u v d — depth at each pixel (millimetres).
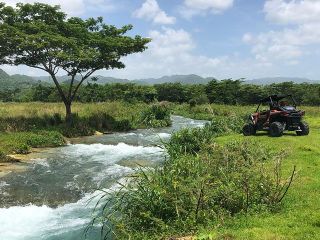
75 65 27047
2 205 11453
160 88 81000
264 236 6879
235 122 24562
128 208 8727
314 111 38188
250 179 9344
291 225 7414
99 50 27328
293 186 9828
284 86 71750
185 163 10445
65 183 13820
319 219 7504
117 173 15156
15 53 25781
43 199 12062
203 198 8391
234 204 8516
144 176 9312
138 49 28547
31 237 9234
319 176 10828
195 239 7098
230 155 11320
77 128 26906
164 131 30109
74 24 27562
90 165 16766
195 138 16719
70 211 11031
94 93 62062
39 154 19328
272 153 14133
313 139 17797
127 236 7938
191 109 53625
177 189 8695
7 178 14414
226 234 7070
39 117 27781
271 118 19203
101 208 11141
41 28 25453
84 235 9281
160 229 7977
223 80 76438
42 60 26203
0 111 29562
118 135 27219
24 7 26047
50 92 69000
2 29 23969
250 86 72875
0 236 9289
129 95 61812
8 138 20734
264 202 8609
